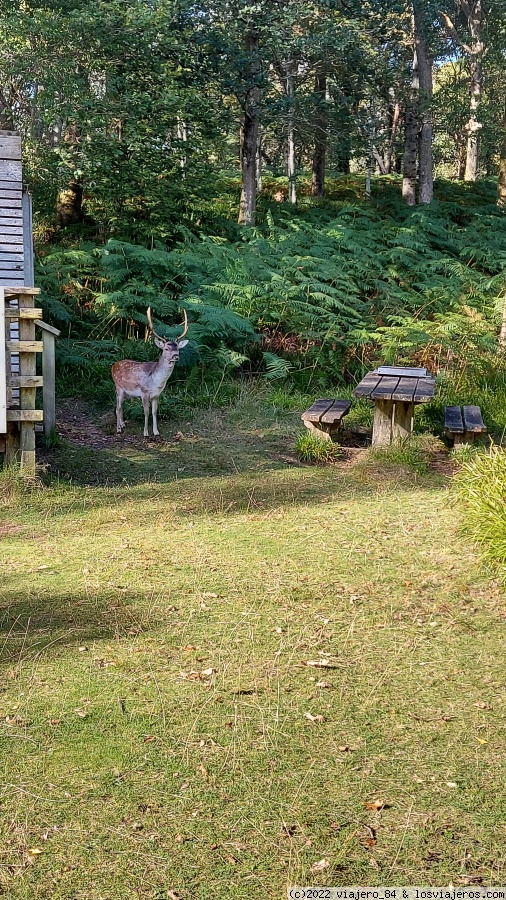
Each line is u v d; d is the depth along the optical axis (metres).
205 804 3.05
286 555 5.68
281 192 23.72
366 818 3.00
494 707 3.74
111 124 16.05
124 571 5.34
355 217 17.84
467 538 5.91
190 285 12.71
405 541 5.96
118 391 9.15
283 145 30.23
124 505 6.87
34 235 15.89
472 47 24.86
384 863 2.78
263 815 3.00
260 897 2.63
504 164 21.58
